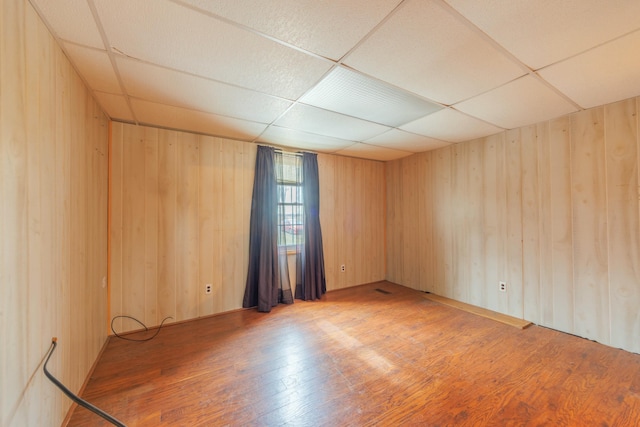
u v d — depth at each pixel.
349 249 4.44
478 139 3.42
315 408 1.69
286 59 1.69
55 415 1.45
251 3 1.23
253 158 3.52
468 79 1.94
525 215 2.98
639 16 1.31
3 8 1.04
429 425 1.55
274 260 3.49
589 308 2.53
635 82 1.99
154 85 2.00
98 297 2.29
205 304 3.16
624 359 2.20
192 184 3.10
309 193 3.93
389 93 2.16
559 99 2.28
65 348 1.59
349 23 1.37
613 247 2.39
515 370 2.07
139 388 1.88
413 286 4.35
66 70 1.62
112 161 2.67
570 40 1.50
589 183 2.52
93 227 2.16
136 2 1.22
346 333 2.73
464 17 1.33
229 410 1.67
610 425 1.52
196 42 1.51
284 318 3.12
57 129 1.50
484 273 3.37
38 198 1.29
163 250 2.93
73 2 1.21
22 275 1.15
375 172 4.75
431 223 4.05
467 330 2.78
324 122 2.81
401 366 2.14
